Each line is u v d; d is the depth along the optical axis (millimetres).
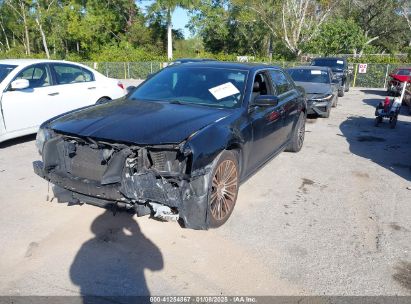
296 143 6582
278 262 3234
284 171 5699
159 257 3244
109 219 3875
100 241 3465
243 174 4164
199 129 3422
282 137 5672
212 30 42812
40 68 7039
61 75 7426
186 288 2865
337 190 4977
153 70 30719
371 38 44156
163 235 3594
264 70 5176
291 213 4207
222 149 3416
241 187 4941
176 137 3205
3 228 3670
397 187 5141
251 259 3264
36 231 3621
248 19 38781
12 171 5332
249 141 4145
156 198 3096
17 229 3654
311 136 8383
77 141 3461
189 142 3150
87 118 3760
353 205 4492
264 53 43281
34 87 6820
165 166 3174
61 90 7230
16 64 6746
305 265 3209
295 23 34469
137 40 46438
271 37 39219
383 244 3600
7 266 3074
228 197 3822
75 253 3270
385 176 5605
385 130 9266
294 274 3078
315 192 4879
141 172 3127
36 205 4188
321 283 2977
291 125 6070
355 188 5070
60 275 2973
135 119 3643
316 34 33375
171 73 4973
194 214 3236
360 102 15281
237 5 38750
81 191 3336
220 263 3189
